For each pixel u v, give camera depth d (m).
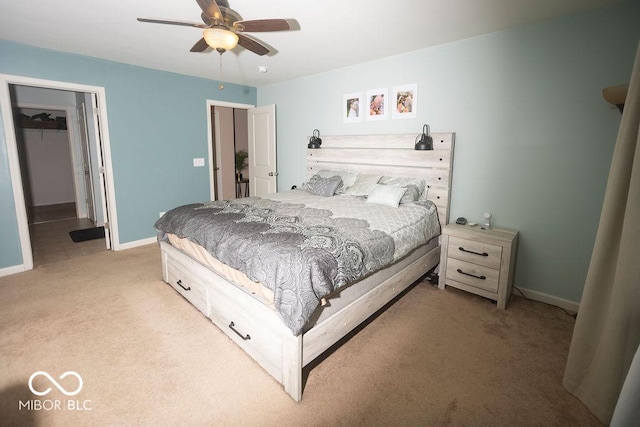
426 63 3.26
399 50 3.31
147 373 1.90
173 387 1.79
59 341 2.19
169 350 2.11
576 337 1.75
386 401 1.71
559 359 2.06
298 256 1.72
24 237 3.38
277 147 5.09
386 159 3.61
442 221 3.23
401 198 3.09
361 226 2.34
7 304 2.69
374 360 2.04
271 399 1.72
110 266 3.56
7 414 1.60
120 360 2.01
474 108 3.00
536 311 2.65
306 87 4.49
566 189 2.61
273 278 1.73
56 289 2.97
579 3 2.26
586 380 1.70
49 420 1.57
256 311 1.89
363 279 2.10
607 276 1.65
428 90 3.28
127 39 3.04
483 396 1.75
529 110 2.71
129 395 1.73
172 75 4.34
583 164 2.51
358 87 3.88
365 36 2.91
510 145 2.84
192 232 2.48
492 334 2.32
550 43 2.55
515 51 2.72
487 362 2.02
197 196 4.85
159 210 4.46
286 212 2.73
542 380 1.87
